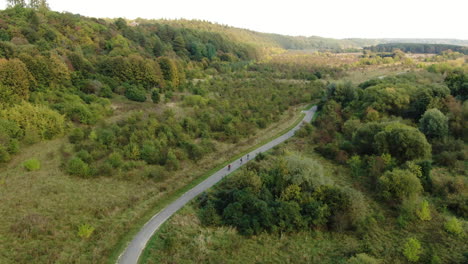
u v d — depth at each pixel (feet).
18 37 283.59
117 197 135.13
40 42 287.48
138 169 161.17
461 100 232.94
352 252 110.63
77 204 125.80
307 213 125.80
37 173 144.97
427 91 232.32
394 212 135.03
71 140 177.17
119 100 256.52
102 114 215.72
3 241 98.68
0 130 155.02
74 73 252.01
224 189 149.69
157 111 238.27
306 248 113.50
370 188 153.79
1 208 116.16
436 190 145.59
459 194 140.77
